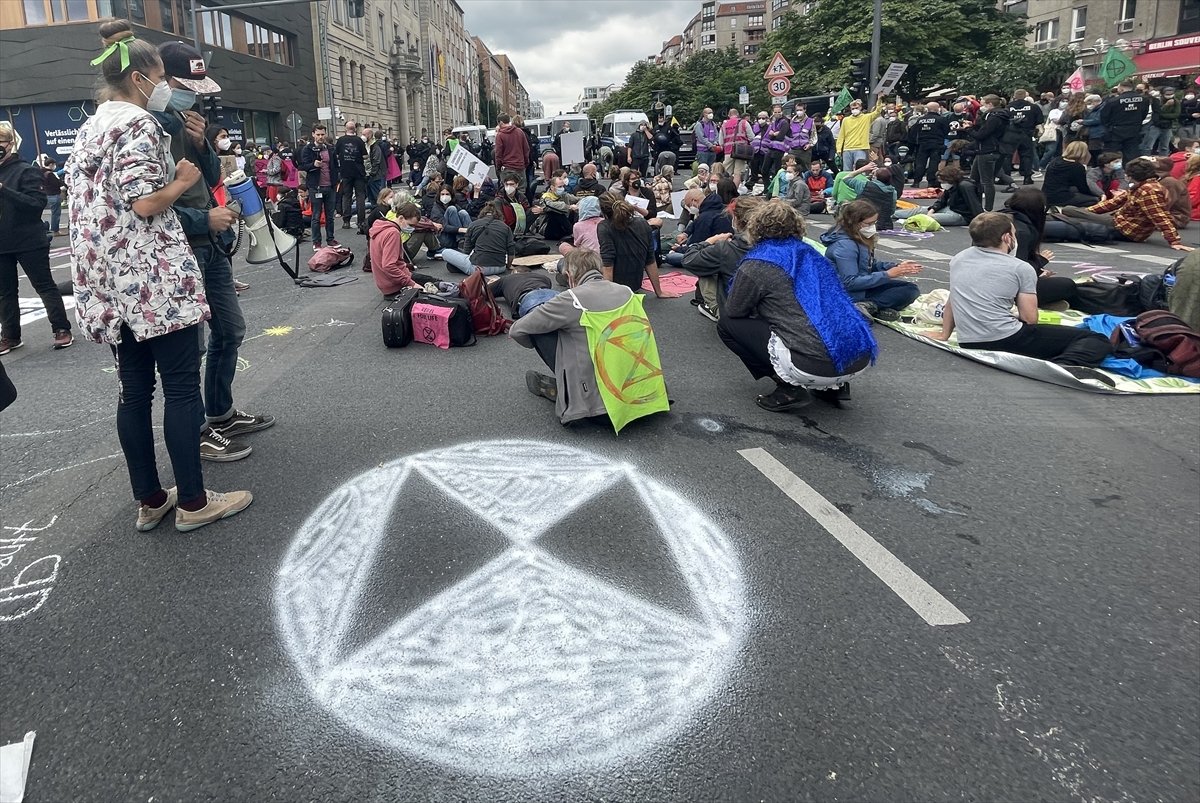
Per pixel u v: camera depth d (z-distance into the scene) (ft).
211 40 95.61
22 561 10.12
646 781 6.59
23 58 80.48
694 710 7.38
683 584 9.42
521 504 11.47
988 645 8.33
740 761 6.77
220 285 12.68
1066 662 8.07
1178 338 17.13
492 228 30.27
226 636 8.53
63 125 82.48
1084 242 34.37
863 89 60.03
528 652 8.21
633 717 7.30
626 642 8.36
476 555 10.07
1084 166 37.29
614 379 14.02
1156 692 7.65
